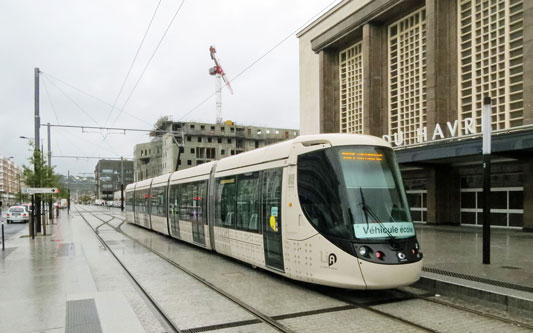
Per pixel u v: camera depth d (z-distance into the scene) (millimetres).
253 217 10078
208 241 13211
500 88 18328
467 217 20844
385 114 24703
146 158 109062
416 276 7312
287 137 108688
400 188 7957
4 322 6184
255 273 10148
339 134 8242
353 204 7359
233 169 11547
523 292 6820
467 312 6637
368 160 7930
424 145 20031
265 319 6312
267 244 9336
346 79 28578
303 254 7996
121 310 6785
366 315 6523
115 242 17469
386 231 7332
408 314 6547
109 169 124750
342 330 5812
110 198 123812
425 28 22062
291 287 8562
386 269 6965
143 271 10547
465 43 20141
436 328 5844
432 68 20625
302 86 33281
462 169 21078
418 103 22609
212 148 97312
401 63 23922
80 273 10148
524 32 16750
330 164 7734
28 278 9555
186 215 15664
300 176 8320
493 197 19594
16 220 36219
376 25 25000
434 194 21359
